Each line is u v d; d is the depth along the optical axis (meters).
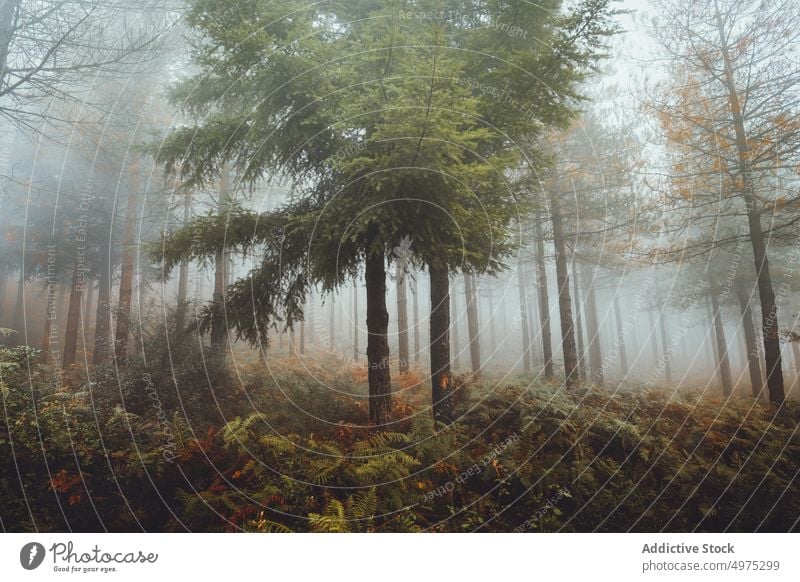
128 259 9.74
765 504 5.26
